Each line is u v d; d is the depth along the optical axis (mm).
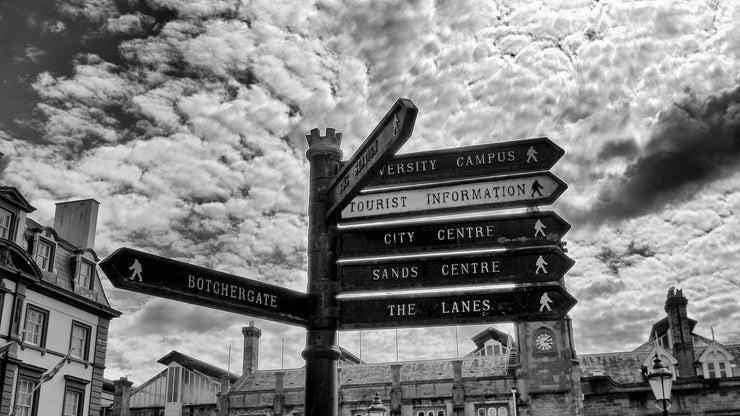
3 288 33375
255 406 58719
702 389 51188
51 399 35812
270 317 6883
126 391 61156
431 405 54219
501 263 6980
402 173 7414
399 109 5688
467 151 7371
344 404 55906
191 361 66875
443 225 7219
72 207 43281
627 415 51750
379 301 7078
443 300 6984
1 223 34750
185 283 6512
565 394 51594
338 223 7445
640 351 58000
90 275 40688
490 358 57625
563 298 6801
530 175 7180
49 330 36281
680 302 56250
